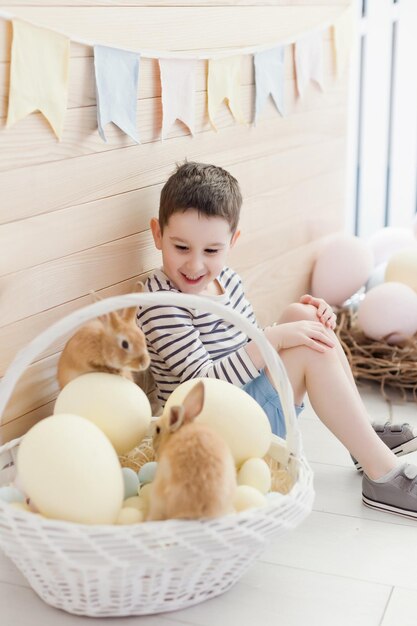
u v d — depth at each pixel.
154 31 1.49
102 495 1.08
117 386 1.23
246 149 1.86
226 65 1.71
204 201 1.46
